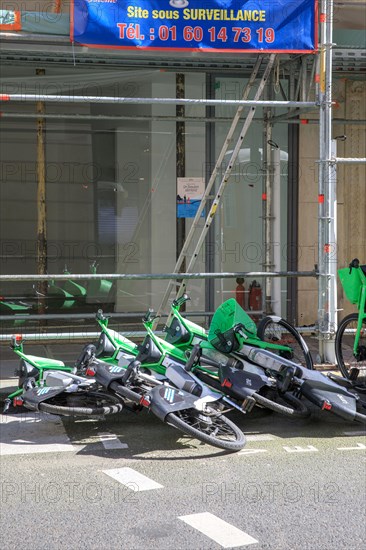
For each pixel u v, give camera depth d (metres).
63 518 6.67
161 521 6.59
